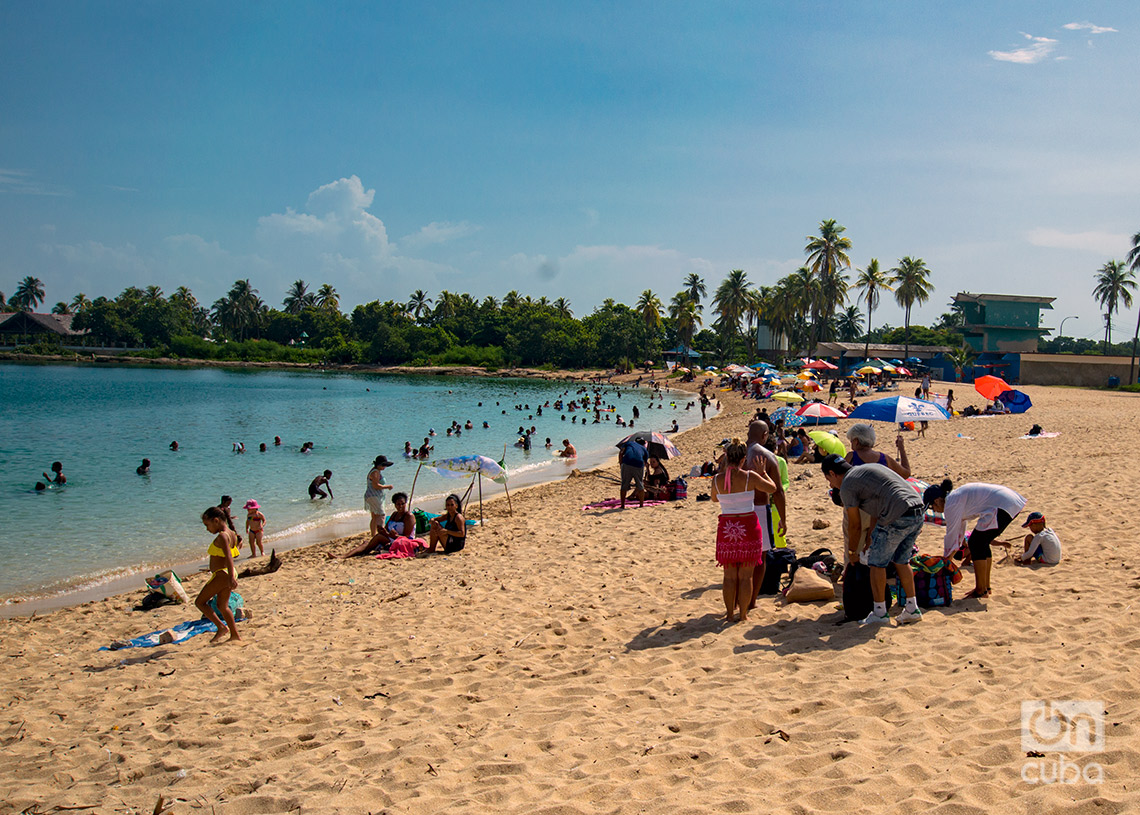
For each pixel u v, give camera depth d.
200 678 6.68
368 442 32.00
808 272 85.31
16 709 6.20
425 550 12.52
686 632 6.62
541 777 4.10
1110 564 7.47
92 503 18.64
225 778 4.48
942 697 4.56
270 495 19.97
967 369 64.44
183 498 19.34
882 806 3.42
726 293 97.50
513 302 139.00
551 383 88.50
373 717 5.34
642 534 12.04
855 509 6.16
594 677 5.71
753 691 5.05
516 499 18.48
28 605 10.83
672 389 76.38
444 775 4.22
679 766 4.06
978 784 3.47
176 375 93.00
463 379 96.94
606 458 28.11
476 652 6.74
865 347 72.94
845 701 4.71
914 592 6.14
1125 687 4.42
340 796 4.06
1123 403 38.22
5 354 116.38
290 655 7.16
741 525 6.48
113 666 7.36
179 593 10.18
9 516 17.05
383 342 120.62
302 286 156.75
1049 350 112.75
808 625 6.33
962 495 6.83
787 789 3.68
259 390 67.94
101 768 4.87
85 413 44.03
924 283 73.38
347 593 9.85
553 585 9.12
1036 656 5.11
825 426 28.58
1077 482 12.70
